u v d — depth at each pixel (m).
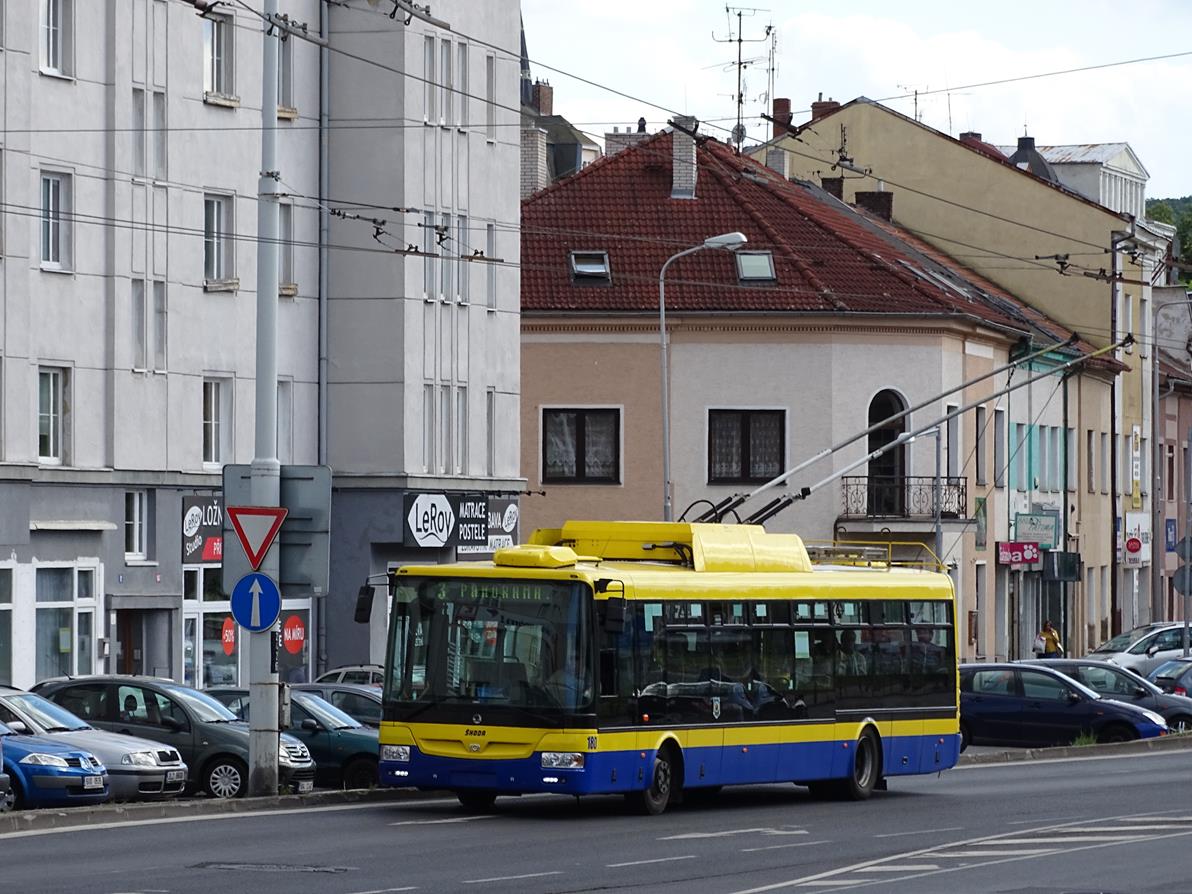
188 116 83.75
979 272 154.00
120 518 80.06
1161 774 70.00
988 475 129.50
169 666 82.75
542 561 50.88
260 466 53.56
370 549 93.56
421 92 94.19
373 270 93.25
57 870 37.28
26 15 75.25
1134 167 190.88
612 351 116.88
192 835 44.72
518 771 49.72
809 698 57.31
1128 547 137.50
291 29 55.19
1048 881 37.75
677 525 55.19
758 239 119.81
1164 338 169.88
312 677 93.00
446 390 97.12
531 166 144.38
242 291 86.94
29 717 54.06
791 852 42.75
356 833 45.69
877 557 65.62
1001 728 87.06
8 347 74.56
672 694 52.69
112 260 79.94
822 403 117.25
